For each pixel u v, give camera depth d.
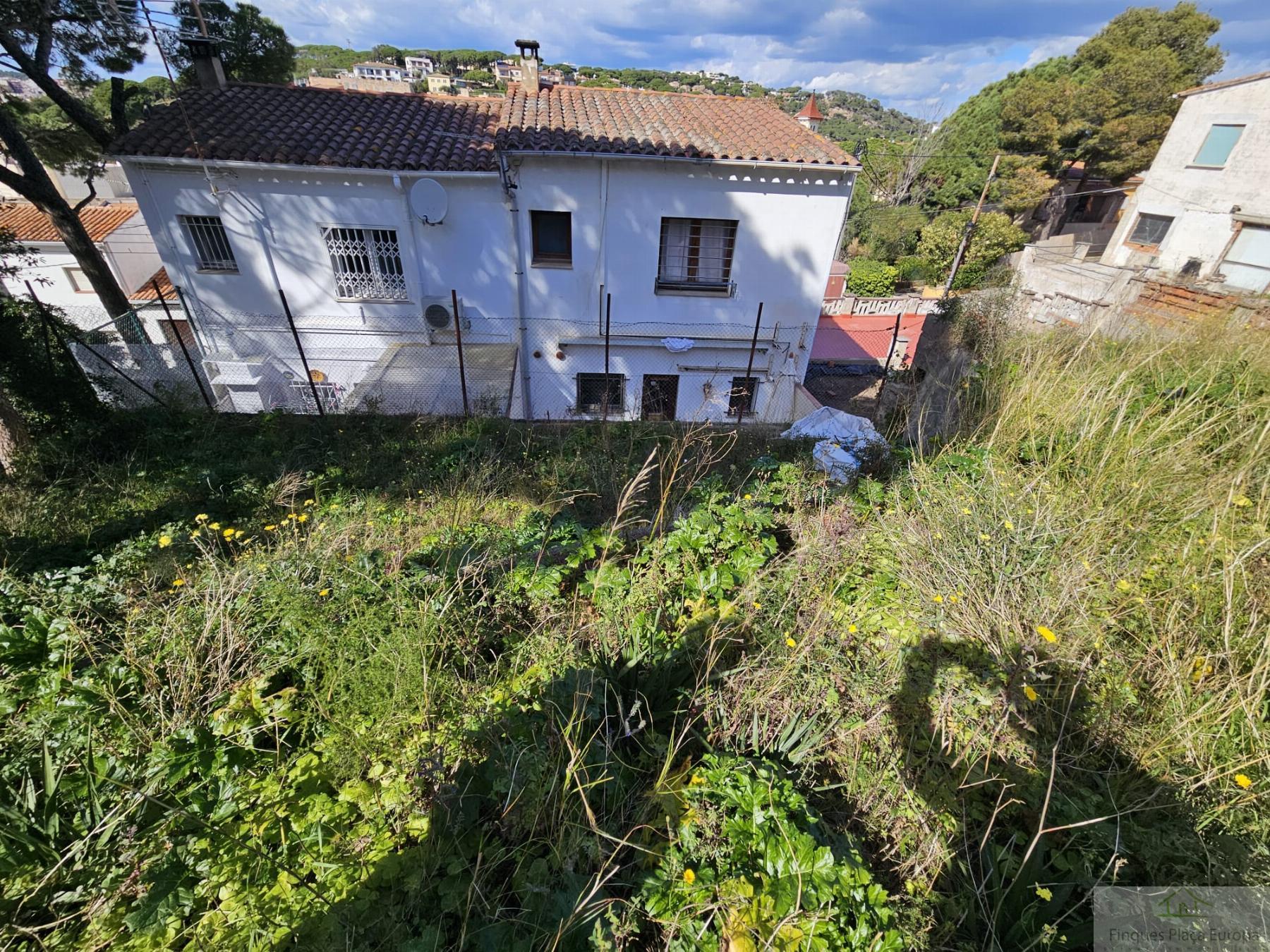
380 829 1.83
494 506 4.29
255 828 1.83
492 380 8.84
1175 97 15.72
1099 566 2.80
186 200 8.39
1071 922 1.59
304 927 1.54
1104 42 23.83
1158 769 1.93
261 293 9.22
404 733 2.13
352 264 9.17
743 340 9.93
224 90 9.29
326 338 9.62
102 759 2.03
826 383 14.73
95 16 8.96
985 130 27.56
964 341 6.60
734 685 2.26
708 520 3.26
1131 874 1.66
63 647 2.46
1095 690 2.21
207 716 2.24
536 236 9.16
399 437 6.37
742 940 1.42
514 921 1.50
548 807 1.81
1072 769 1.97
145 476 4.94
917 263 23.84
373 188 8.48
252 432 6.47
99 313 9.93
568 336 9.84
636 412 10.68
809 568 2.92
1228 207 14.33
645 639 2.49
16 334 5.46
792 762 2.04
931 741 2.04
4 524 3.89
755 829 1.67
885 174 29.53
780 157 8.30
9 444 4.93
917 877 1.74
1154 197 16.31
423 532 3.77
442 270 9.18
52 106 11.16
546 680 2.34
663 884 1.58
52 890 1.69
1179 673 2.21
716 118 9.69
